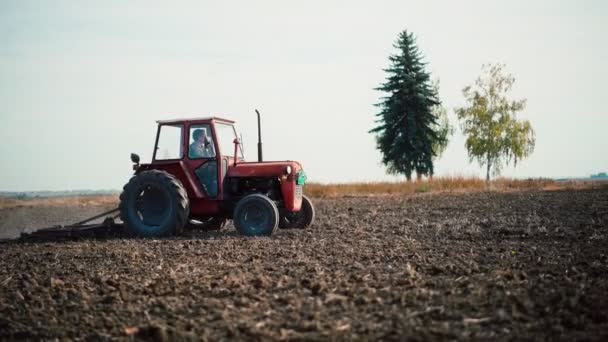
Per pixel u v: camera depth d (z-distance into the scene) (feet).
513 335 14.78
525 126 171.83
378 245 30.94
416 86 151.74
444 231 37.27
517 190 89.04
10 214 67.87
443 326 15.52
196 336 15.51
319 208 63.52
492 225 39.96
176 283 21.90
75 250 32.45
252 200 37.09
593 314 16.22
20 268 27.22
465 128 175.01
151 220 38.04
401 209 57.93
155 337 15.67
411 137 150.51
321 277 22.04
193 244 33.17
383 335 15.01
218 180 38.09
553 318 16.02
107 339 15.90
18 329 17.11
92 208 77.05
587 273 21.86
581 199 64.23
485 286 19.66
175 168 38.86
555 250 27.89
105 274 24.68
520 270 22.61
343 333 15.35
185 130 38.75
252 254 28.73
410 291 19.40
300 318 16.83
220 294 20.06
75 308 19.17
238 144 40.32
